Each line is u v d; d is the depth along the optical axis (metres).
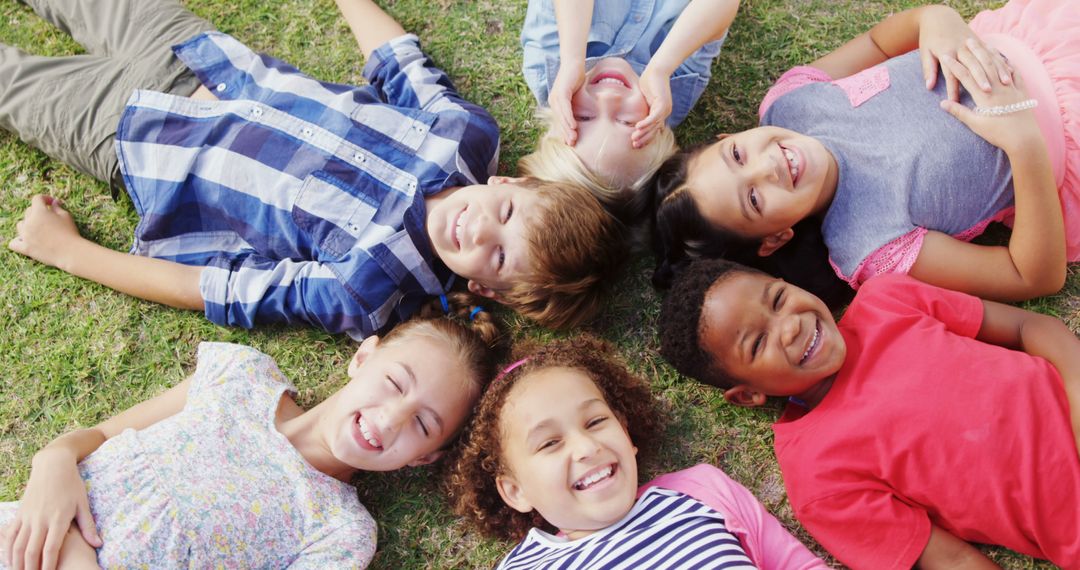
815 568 1.53
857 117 1.78
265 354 1.86
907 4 2.04
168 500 1.56
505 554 1.76
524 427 1.56
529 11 1.92
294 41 2.13
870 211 1.73
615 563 1.51
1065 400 1.54
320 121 1.88
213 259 1.89
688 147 1.84
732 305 1.63
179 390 1.76
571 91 1.75
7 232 1.98
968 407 1.53
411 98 1.96
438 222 1.76
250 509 1.60
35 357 1.90
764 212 1.68
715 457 1.82
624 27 1.89
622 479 1.52
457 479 1.72
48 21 2.07
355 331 1.85
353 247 1.83
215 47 1.93
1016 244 1.65
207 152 1.86
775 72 2.05
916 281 1.69
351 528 1.63
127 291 1.90
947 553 1.54
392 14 2.14
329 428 1.68
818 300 1.66
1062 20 1.73
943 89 1.73
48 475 1.56
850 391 1.62
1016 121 1.62
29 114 1.91
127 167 1.87
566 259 1.73
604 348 1.82
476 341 1.76
